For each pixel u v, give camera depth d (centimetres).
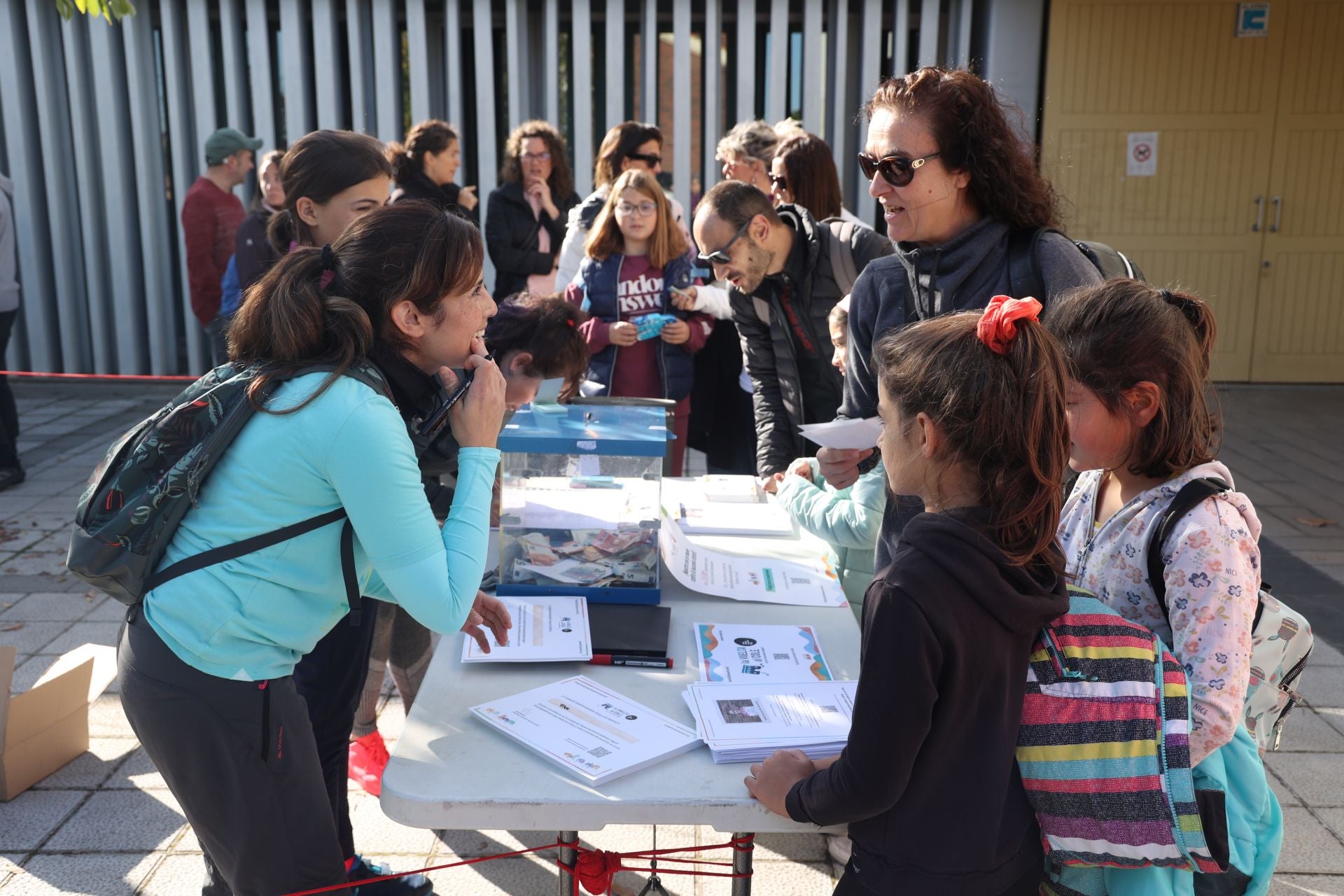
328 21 754
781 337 303
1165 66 748
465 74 800
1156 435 154
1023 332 129
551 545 205
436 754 151
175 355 807
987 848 129
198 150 782
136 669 154
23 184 770
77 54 757
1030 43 741
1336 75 744
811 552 238
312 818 162
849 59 779
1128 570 155
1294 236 770
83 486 561
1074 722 133
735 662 180
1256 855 149
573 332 254
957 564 125
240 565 150
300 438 146
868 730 126
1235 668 142
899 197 201
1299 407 734
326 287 159
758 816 141
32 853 256
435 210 162
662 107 794
